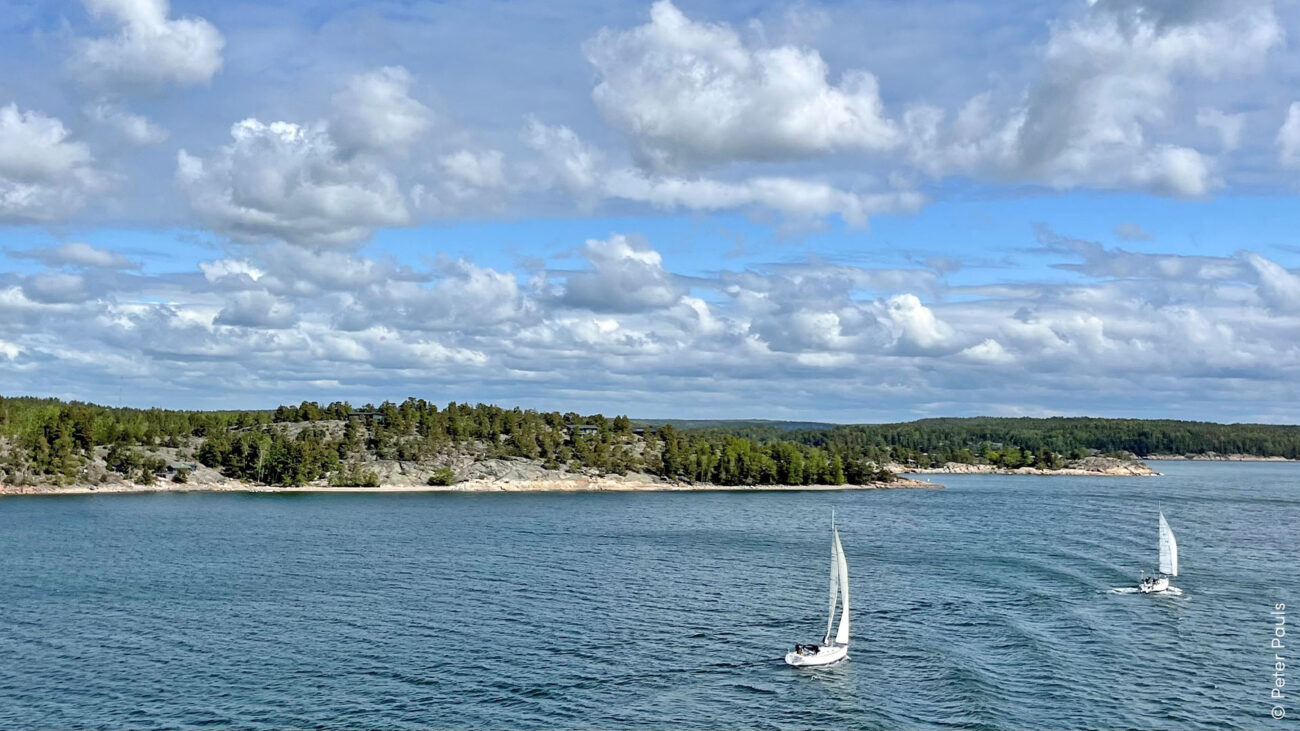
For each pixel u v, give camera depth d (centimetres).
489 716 8256
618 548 19238
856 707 8450
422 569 15975
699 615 11988
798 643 10306
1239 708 8469
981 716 8200
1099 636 10831
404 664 9712
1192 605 12550
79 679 9231
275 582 14538
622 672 9456
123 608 12444
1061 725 8038
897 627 11269
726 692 8875
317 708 8431
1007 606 12488
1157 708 8456
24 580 14675
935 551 18338
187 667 9631
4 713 8288
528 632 11050
